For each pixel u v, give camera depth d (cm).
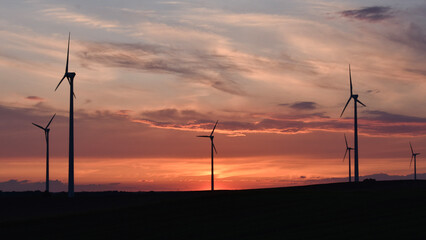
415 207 4875
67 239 4712
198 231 4638
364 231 4066
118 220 5416
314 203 5488
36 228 5238
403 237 3797
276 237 4138
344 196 5831
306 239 3981
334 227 4306
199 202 6075
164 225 5028
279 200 5859
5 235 4994
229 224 4822
